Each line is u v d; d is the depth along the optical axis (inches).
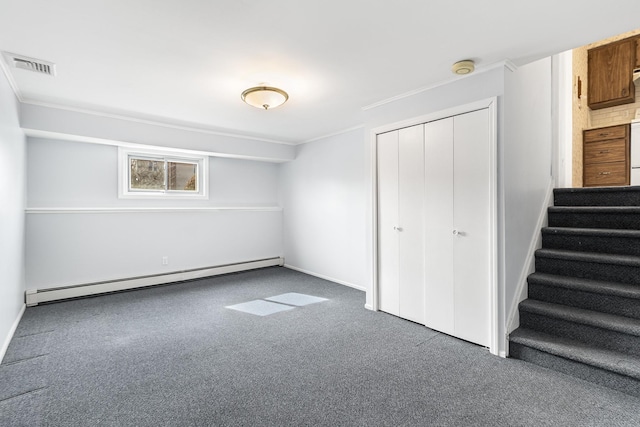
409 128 119.1
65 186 150.8
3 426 64.5
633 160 155.4
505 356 92.8
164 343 103.7
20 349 98.8
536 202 112.4
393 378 82.5
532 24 73.1
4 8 64.6
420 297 117.4
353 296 156.1
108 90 112.7
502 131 93.0
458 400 73.0
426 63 93.0
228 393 76.3
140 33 75.2
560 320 90.7
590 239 104.4
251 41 79.5
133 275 169.2
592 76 171.6
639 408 69.0
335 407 70.9
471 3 64.7
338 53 86.6
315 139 195.3
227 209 201.6
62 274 148.9
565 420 65.7
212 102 126.2
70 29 73.2
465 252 102.7
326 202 189.2
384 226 130.0
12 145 108.3
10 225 106.3
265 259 221.0
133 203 169.9
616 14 69.1
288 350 98.7
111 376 83.7
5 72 95.9
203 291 164.6
